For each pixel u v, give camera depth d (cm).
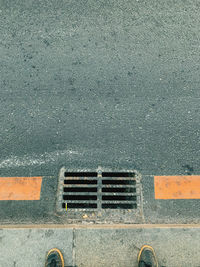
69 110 247
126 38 256
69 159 240
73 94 249
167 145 241
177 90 249
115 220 231
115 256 227
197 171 238
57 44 257
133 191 236
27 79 252
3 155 242
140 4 261
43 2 264
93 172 239
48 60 254
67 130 244
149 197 234
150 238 229
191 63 252
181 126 244
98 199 235
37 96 250
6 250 229
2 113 248
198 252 227
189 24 258
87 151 241
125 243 229
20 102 249
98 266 226
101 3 262
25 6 264
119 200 236
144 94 248
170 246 228
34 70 253
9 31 260
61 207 234
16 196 236
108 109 247
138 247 228
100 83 250
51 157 241
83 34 258
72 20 260
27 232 231
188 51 254
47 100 249
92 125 245
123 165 239
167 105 247
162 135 243
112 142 242
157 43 255
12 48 257
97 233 230
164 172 238
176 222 231
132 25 258
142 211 232
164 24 258
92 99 248
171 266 226
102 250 228
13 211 234
